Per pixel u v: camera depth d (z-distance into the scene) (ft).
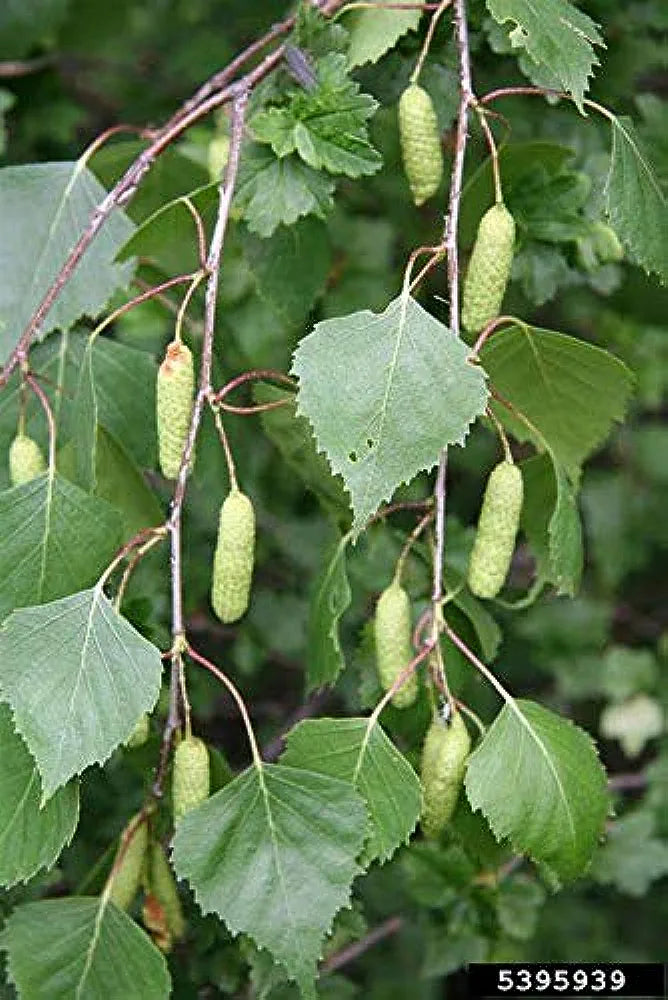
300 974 1.63
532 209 1.98
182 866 1.64
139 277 2.12
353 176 1.79
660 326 2.34
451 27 1.93
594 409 1.83
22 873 1.64
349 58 1.84
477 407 1.60
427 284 2.31
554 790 1.67
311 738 1.68
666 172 2.10
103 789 2.14
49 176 1.91
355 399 1.60
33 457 1.80
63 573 1.72
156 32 2.62
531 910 2.24
